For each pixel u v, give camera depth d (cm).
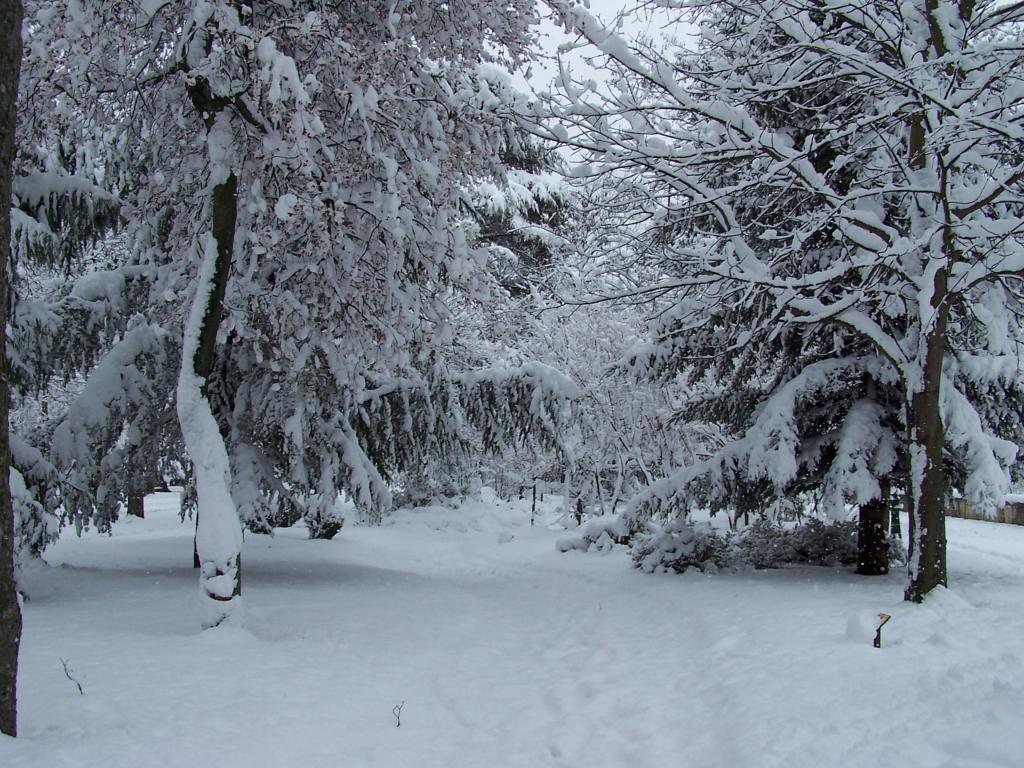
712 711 549
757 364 1332
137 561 1430
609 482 2647
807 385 1128
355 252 946
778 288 946
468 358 1825
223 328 1030
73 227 1162
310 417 1234
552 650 834
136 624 807
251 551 1655
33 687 546
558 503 3112
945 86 888
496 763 494
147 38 941
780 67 1051
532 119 995
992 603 815
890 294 957
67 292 1334
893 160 960
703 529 1376
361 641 796
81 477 1134
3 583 434
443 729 557
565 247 2164
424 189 955
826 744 429
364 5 961
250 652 695
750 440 1152
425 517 2450
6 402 434
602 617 1003
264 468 1201
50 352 1145
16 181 1092
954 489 1251
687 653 740
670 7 1003
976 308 938
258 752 459
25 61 840
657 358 1338
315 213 830
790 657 630
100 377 1138
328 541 1964
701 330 1288
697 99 1042
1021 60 841
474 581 1428
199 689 561
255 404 1192
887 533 1239
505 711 603
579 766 489
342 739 505
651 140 1009
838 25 1142
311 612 944
